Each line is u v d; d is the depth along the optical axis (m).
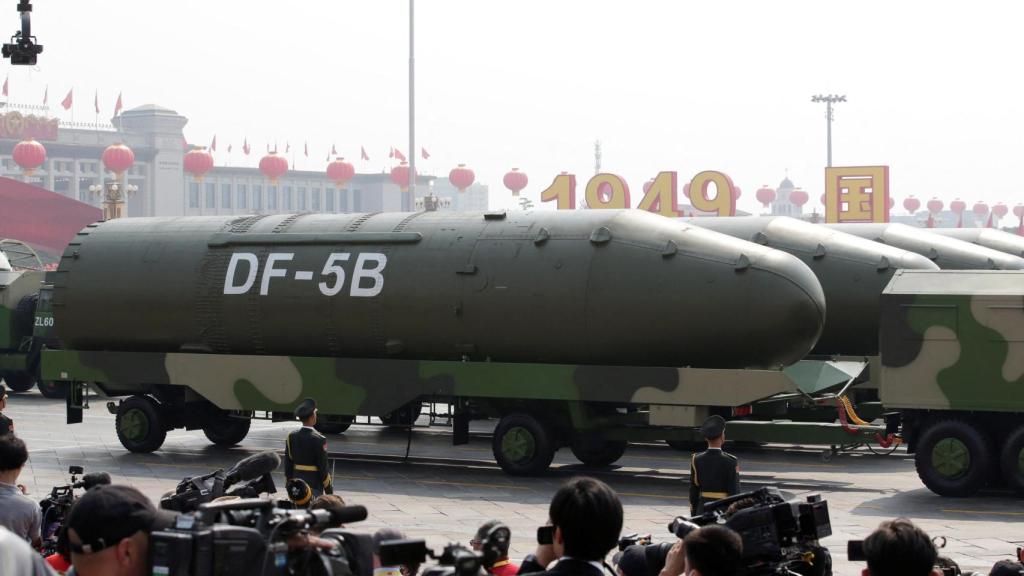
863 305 25.20
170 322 23.08
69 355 24.05
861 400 25.41
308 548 4.96
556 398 19.92
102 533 4.59
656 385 19.31
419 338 20.98
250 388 22.33
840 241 25.84
